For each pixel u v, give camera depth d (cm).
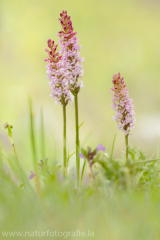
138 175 70
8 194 68
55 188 67
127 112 71
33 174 70
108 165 68
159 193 67
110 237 63
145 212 65
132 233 63
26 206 65
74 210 65
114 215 64
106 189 67
